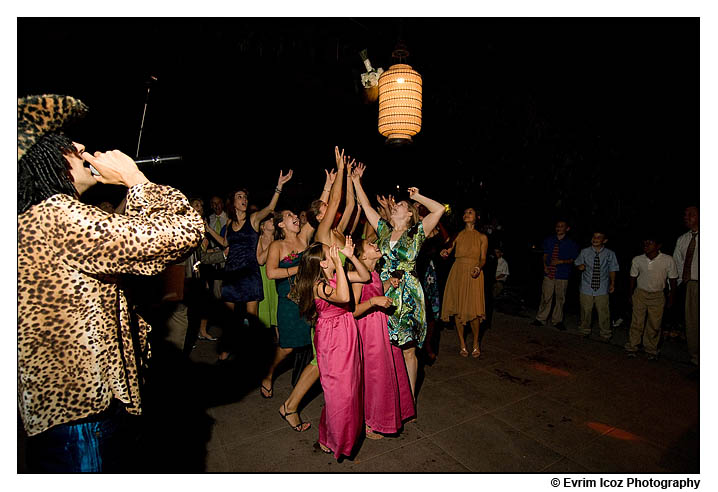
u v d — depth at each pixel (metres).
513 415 3.11
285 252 3.30
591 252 5.08
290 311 3.16
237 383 3.57
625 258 6.84
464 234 4.54
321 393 3.43
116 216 1.31
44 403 1.25
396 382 2.72
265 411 3.09
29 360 1.23
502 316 6.13
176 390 3.42
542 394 3.48
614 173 6.34
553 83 6.10
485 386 3.62
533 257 8.22
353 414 2.38
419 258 4.40
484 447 2.67
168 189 1.51
